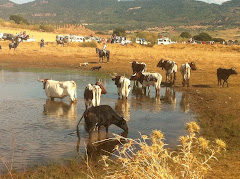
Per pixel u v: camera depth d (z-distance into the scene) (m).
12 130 12.00
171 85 23.19
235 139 11.08
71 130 12.16
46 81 17.47
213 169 8.25
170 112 15.38
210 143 10.58
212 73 28.88
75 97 17.30
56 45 61.53
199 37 110.94
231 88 21.50
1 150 9.93
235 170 8.20
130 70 31.34
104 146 10.48
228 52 54.56
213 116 14.55
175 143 10.70
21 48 52.59
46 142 10.76
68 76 27.25
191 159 4.21
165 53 48.72
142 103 17.36
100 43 71.69
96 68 31.23
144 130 12.35
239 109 15.67
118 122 11.91
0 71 29.61
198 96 19.23
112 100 17.95
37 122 13.15
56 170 8.38
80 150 10.06
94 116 11.27
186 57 42.53
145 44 68.06
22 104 16.36
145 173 4.06
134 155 4.30
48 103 16.75
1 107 15.60
